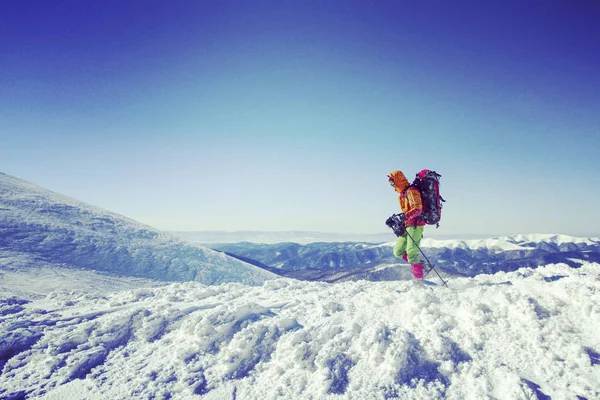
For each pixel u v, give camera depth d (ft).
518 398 11.88
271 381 14.32
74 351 16.75
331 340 15.65
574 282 17.69
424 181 21.42
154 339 18.03
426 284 21.76
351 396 12.96
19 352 16.81
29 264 46.57
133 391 14.25
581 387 12.19
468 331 15.52
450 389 13.04
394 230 22.53
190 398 13.87
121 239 70.79
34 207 72.08
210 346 16.70
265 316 19.39
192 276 63.62
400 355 14.11
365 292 21.34
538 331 14.74
